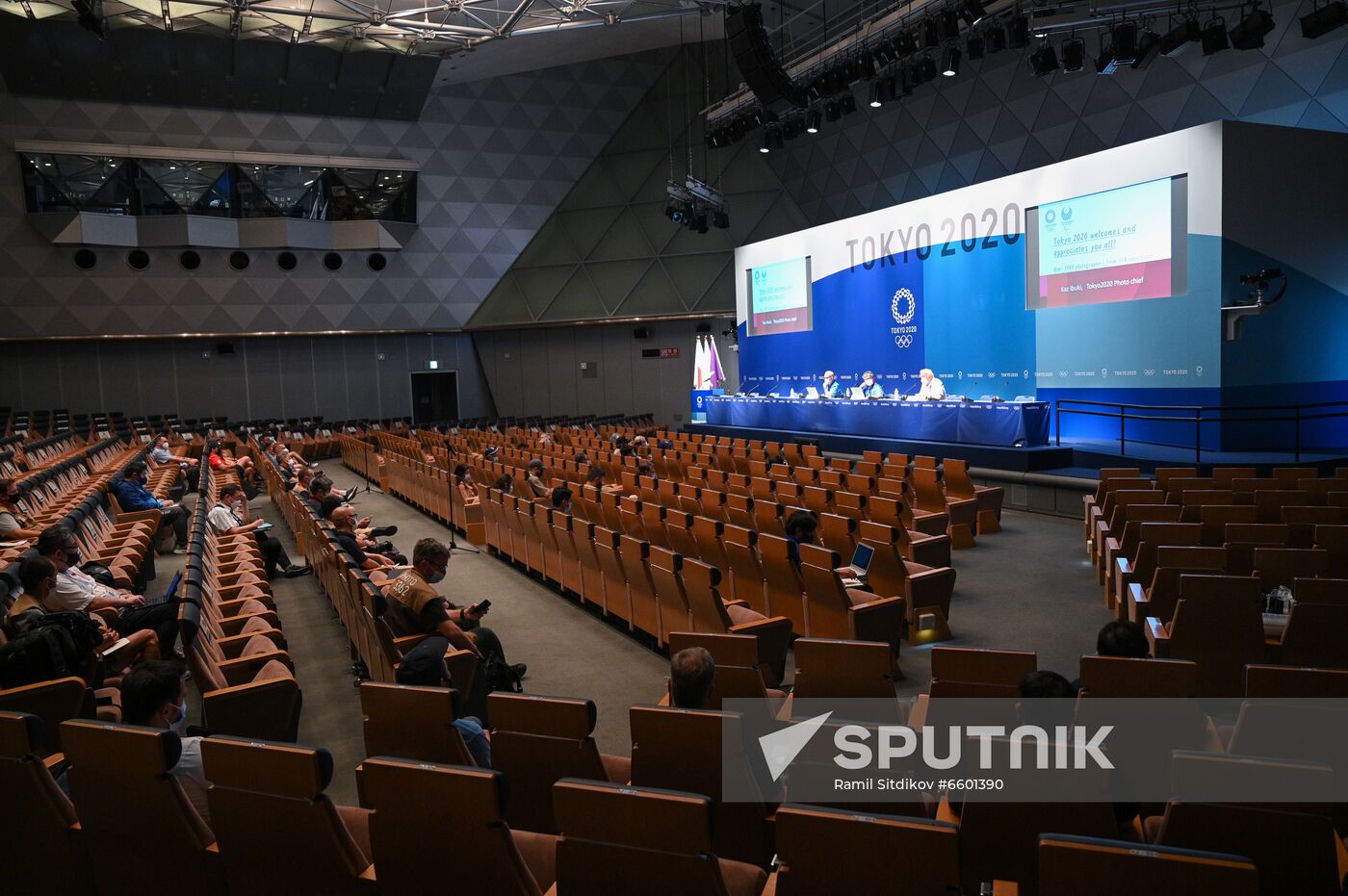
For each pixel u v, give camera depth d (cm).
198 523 775
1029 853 267
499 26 2069
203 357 2669
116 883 313
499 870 253
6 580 567
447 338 3000
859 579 693
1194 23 1138
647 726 321
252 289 2591
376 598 519
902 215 1916
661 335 2873
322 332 2680
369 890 273
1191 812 232
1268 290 1341
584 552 804
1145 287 1423
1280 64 1464
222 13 1942
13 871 325
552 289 2836
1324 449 1361
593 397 2953
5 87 2253
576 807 237
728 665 438
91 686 481
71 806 322
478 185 2802
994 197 1695
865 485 1033
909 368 1928
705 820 221
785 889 234
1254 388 1347
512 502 997
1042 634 711
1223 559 554
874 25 1358
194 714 577
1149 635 554
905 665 650
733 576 742
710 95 2762
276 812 272
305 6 1880
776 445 1597
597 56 2769
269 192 2528
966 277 1767
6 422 2255
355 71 2462
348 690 639
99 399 2555
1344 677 330
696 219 2142
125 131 2372
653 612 689
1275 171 1337
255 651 533
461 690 544
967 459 1473
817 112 1622
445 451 1745
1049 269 1595
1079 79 1756
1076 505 1245
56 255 2362
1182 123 1614
